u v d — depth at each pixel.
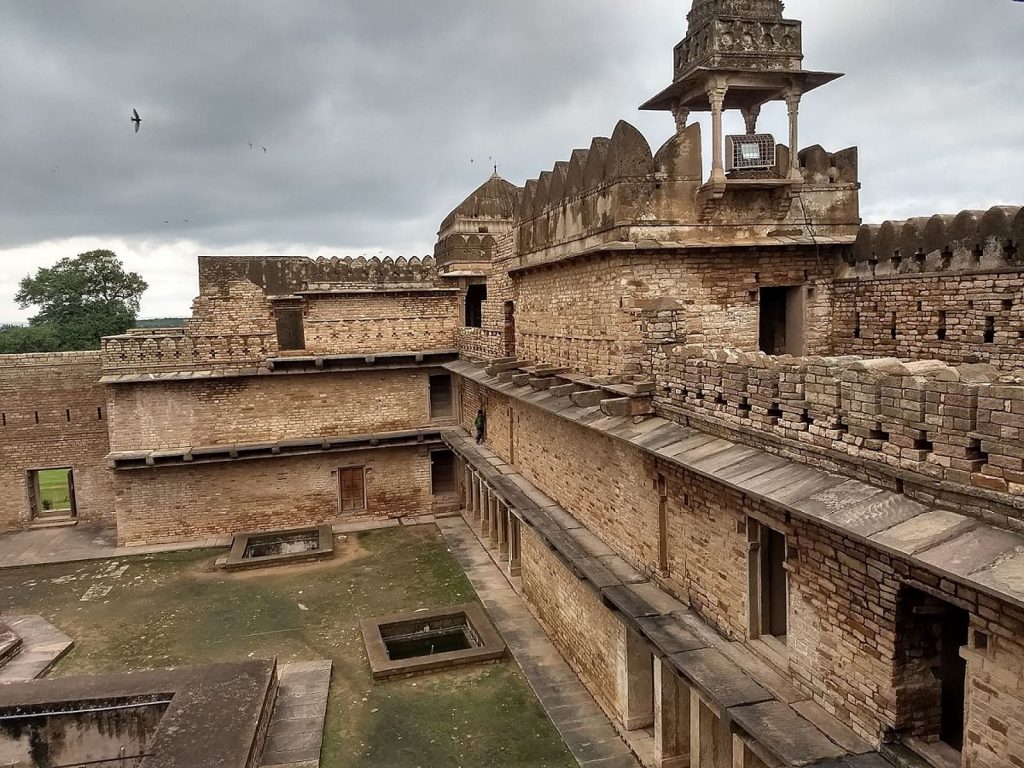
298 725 13.55
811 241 13.49
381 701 14.46
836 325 14.05
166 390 23.70
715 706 8.78
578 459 15.25
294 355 24.86
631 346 13.11
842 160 13.88
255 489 24.70
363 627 17.25
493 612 18.19
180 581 20.98
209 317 24.88
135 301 53.72
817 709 8.25
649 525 12.19
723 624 10.21
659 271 13.18
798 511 7.29
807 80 13.11
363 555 22.69
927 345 11.96
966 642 7.71
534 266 17.00
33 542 24.44
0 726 13.11
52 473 41.84
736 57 12.73
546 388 15.96
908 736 7.33
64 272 50.53
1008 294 10.38
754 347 13.84
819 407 8.04
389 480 26.03
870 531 6.50
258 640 17.27
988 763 6.25
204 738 11.89
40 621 18.42
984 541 5.84
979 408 6.07
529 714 13.88
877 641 7.42
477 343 23.45
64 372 25.80
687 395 10.91
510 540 19.95
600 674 13.80
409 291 25.91
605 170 13.45
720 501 10.04
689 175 13.20
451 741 13.09
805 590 8.48
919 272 12.11
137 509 23.81
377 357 24.97
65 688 13.57
